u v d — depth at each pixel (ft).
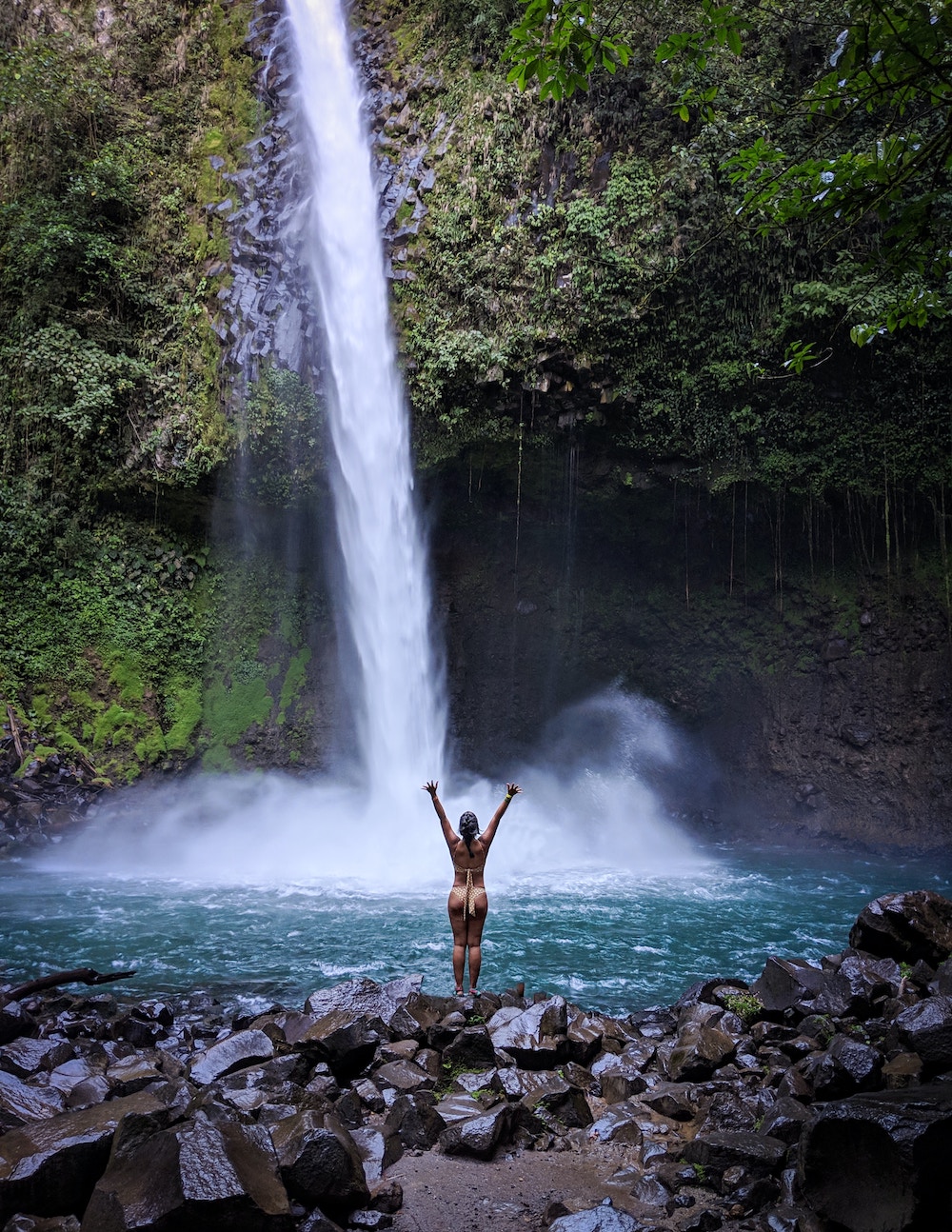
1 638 67.56
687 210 61.00
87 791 64.39
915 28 17.67
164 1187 11.98
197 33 79.71
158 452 70.23
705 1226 13.52
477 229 66.95
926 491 66.49
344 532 73.67
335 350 70.69
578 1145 16.92
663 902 44.04
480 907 25.45
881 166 19.67
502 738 77.10
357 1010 21.48
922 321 23.25
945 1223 12.33
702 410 64.85
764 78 61.11
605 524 73.67
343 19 76.18
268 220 72.43
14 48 80.02
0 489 69.21
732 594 74.59
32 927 37.35
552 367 63.31
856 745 67.97
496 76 69.10
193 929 37.22
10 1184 12.96
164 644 72.69
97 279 72.54
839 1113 13.24
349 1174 13.83
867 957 24.16
